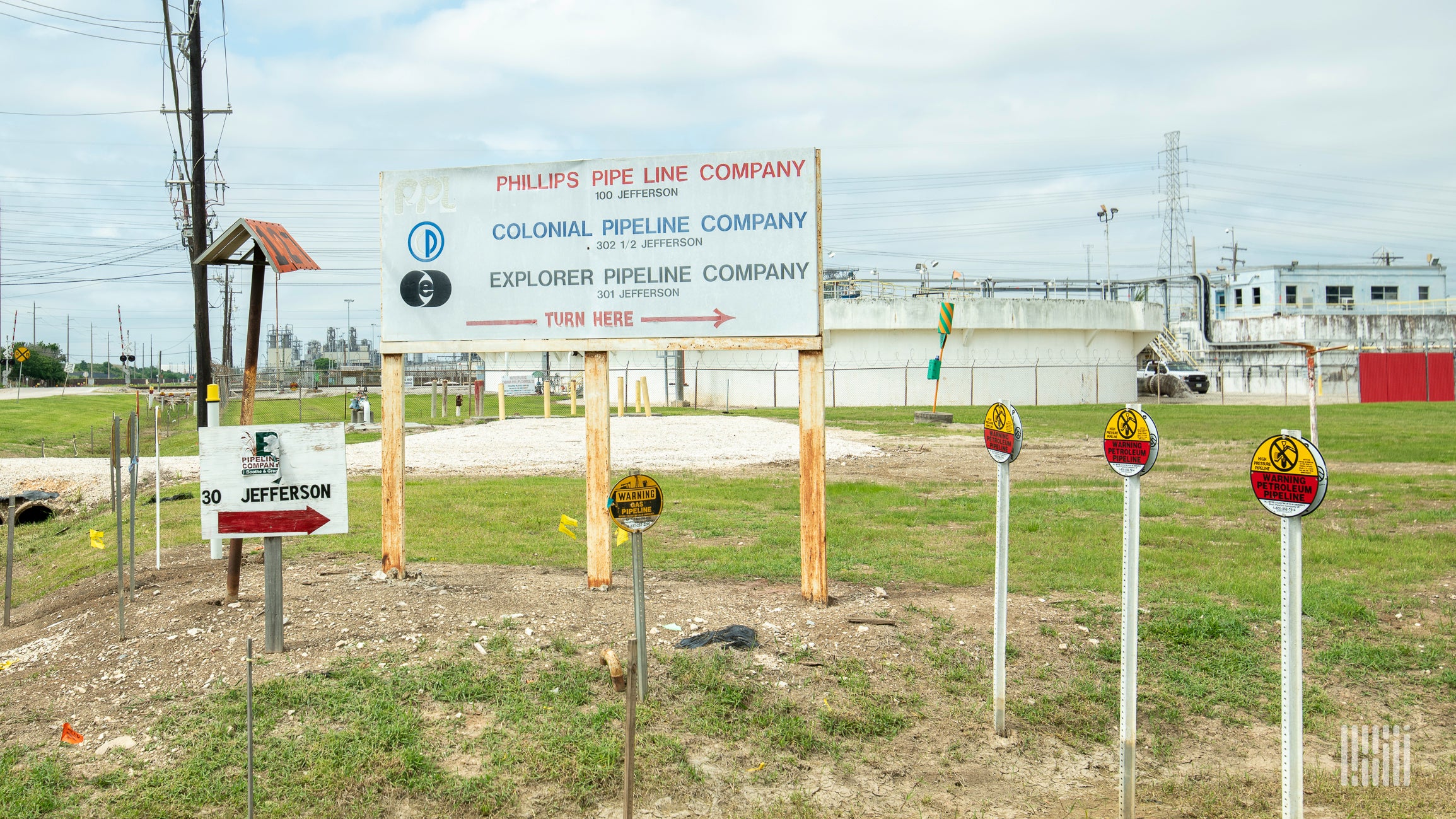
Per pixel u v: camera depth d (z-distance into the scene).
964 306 46.38
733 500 14.36
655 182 8.30
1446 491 14.33
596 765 5.25
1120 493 14.84
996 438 5.90
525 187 8.55
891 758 5.54
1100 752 5.66
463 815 4.89
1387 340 54.62
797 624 7.23
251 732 4.70
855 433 27.70
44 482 17.77
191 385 76.75
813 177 8.09
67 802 4.96
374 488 16.02
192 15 22.19
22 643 7.52
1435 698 6.27
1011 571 9.18
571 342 8.42
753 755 5.50
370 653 6.53
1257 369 55.69
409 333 8.69
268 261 7.94
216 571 8.86
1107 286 53.69
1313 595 8.10
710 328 8.23
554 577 8.77
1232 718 6.02
